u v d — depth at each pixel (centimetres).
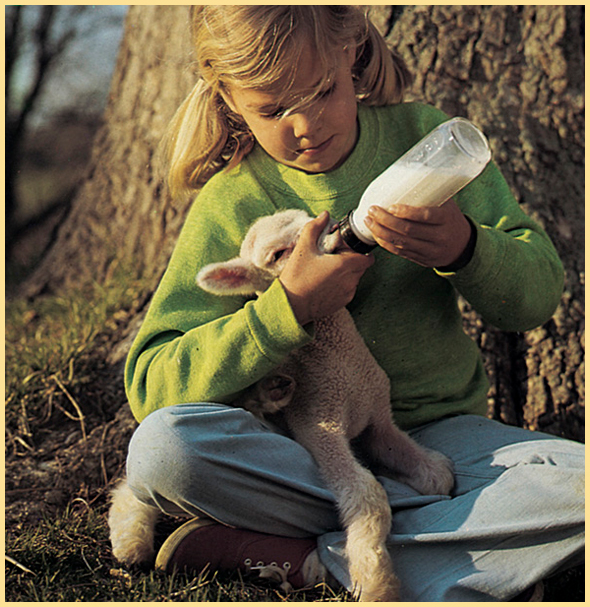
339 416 246
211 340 238
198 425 226
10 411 350
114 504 260
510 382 347
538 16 376
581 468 222
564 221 362
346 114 239
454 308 278
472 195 275
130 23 497
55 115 907
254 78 225
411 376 269
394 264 264
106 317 422
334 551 226
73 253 501
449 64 376
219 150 276
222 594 224
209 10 236
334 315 249
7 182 814
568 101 372
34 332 446
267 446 231
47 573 238
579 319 347
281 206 266
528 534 218
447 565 222
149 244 461
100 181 503
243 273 244
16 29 828
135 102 484
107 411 358
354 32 245
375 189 220
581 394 339
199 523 235
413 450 249
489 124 371
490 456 246
